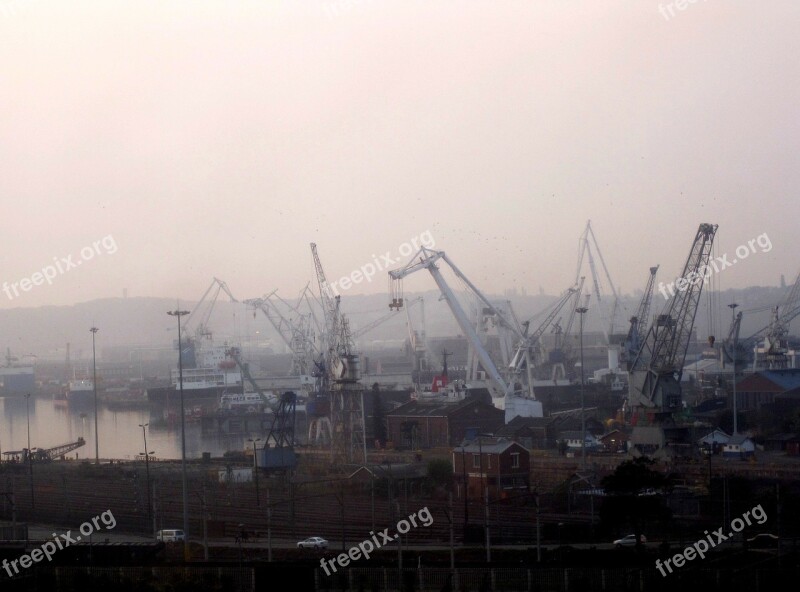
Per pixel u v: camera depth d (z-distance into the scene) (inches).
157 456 3986.2
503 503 2036.2
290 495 2133.4
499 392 4404.5
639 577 1248.8
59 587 1309.1
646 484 1688.0
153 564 1427.2
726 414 3452.3
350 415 3169.3
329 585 1282.0
